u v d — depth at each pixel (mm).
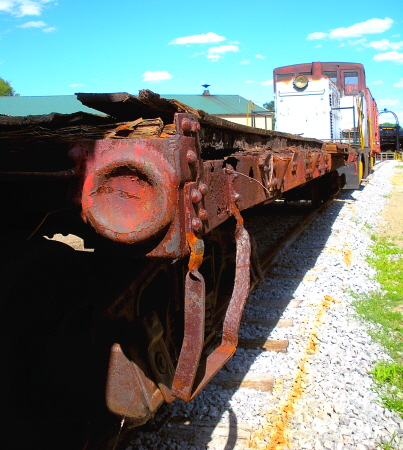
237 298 2285
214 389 3463
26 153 1998
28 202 2018
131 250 1907
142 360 2330
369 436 2924
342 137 15781
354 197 14289
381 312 5059
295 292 5523
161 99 2102
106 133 2064
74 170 1829
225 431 2965
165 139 1789
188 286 1900
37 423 2207
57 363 2264
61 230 2381
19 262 1995
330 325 4602
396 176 23672
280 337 4328
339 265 6652
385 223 10664
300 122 13805
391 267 6883
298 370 3734
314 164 5465
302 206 11867
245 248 2438
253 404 3273
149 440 2859
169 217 1732
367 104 18266
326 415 3139
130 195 1768
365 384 3523
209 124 2674
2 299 1941
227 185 2406
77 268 2338
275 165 3432
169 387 2391
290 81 13852
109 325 2262
